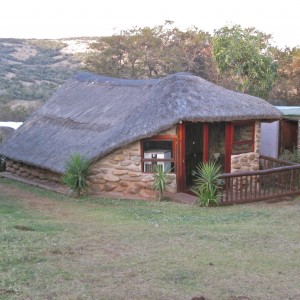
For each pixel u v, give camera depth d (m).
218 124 15.38
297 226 9.76
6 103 36.09
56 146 15.70
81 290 5.69
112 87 17.39
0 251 6.93
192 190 14.05
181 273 6.44
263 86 27.80
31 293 5.52
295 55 36.59
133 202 13.20
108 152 13.92
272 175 13.89
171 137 14.04
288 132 19.73
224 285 6.08
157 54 38.72
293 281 6.35
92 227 9.41
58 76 47.38
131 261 6.93
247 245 8.06
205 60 39.03
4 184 16.09
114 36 39.81
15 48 58.75
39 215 10.99
